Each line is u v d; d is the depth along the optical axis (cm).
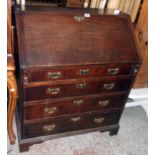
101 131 185
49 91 139
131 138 194
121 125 206
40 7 144
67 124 166
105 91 158
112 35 148
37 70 125
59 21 137
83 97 154
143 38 196
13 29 137
